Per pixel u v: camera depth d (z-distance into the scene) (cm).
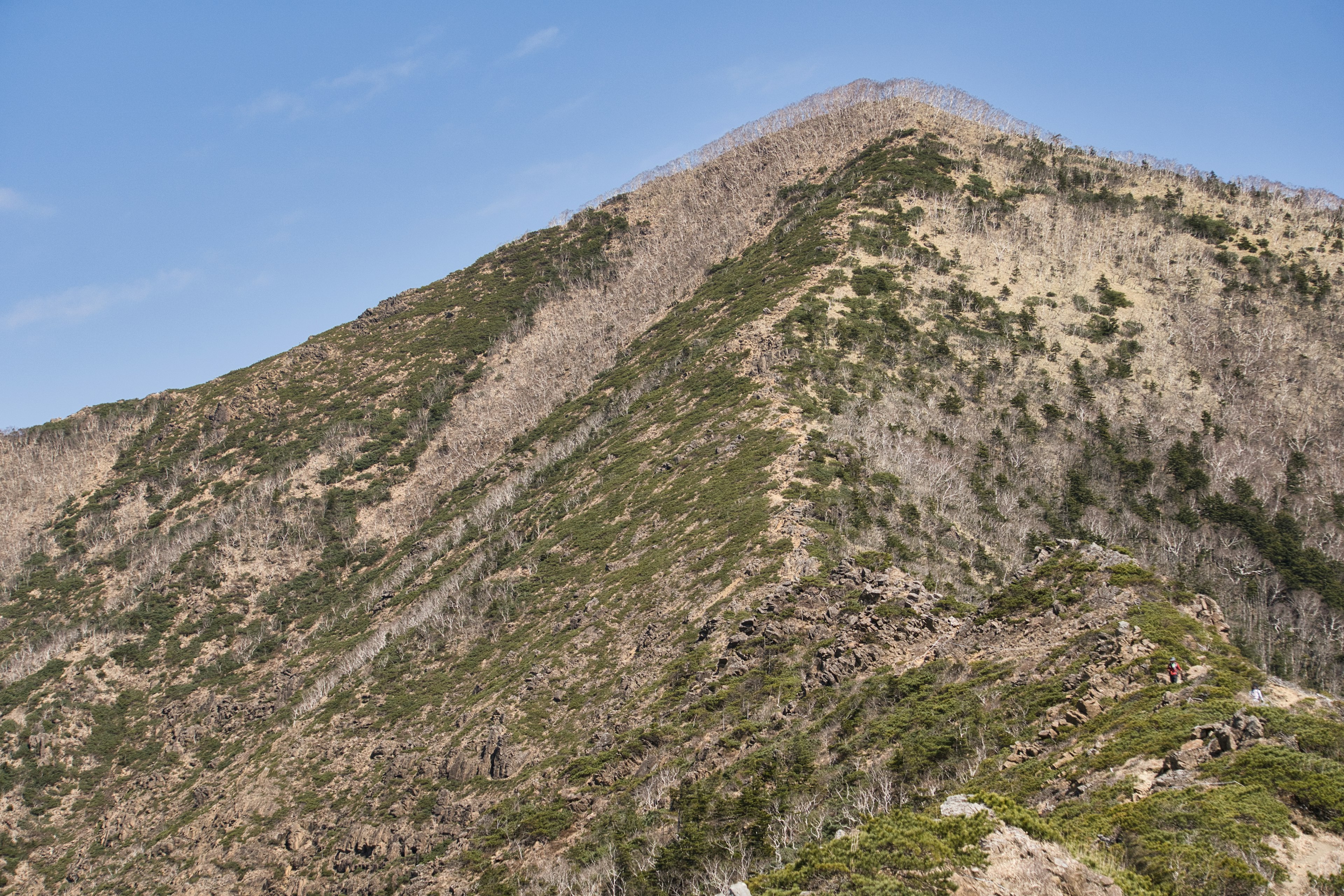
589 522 10550
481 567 11288
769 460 9406
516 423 16712
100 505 17588
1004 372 12238
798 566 7156
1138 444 11175
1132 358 12925
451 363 19200
